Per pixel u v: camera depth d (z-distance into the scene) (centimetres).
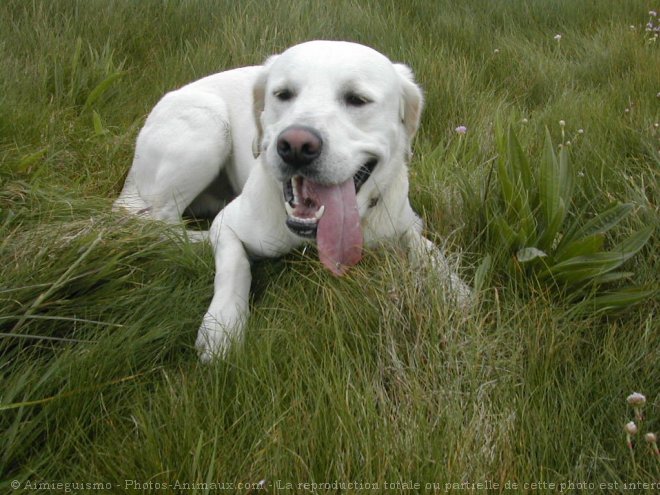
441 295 99
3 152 122
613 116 141
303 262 110
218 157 131
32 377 89
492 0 217
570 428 88
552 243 108
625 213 107
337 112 104
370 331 98
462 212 117
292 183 105
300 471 83
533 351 95
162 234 112
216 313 102
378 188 110
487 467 84
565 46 194
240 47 166
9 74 146
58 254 102
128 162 138
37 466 83
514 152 112
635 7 217
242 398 90
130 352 94
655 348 97
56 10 170
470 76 166
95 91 144
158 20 178
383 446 84
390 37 174
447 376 92
